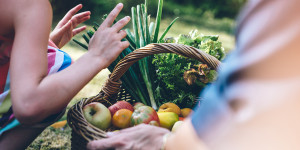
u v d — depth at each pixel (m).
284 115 0.35
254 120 0.37
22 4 0.83
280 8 0.34
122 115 1.18
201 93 1.32
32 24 0.82
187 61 1.35
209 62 1.04
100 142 0.81
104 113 1.15
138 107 1.29
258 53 0.36
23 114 0.79
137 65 1.44
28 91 0.78
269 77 0.35
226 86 0.40
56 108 0.83
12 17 0.83
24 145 0.97
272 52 0.35
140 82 1.47
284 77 0.35
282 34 0.34
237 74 0.38
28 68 0.79
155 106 1.36
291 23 0.34
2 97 0.91
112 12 0.98
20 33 0.82
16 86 0.79
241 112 0.38
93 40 0.95
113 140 0.78
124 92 1.47
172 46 1.07
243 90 0.37
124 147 0.75
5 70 0.93
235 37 0.41
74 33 1.40
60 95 0.82
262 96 0.36
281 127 0.35
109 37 0.93
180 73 1.34
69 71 0.86
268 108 0.36
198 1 6.25
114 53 0.92
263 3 0.36
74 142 1.02
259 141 0.37
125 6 4.36
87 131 0.96
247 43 0.37
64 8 4.11
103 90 1.23
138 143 0.73
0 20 0.83
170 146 0.58
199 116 0.45
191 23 5.05
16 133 0.93
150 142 0.72
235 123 0.38
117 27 0.95
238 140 0.38
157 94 1.39
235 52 0.40
